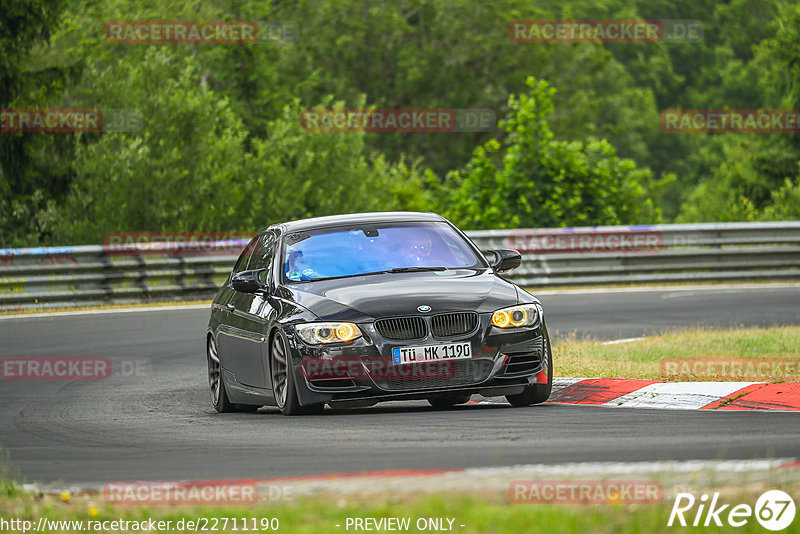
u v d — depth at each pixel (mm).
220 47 180000
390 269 35875
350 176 136000
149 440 30859
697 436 27031
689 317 63969
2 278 74250
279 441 28891
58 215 113000
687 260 86875
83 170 114875
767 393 33156
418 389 32469
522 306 33688
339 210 133250
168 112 120062
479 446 26469
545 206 103750
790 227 89188
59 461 28062
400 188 141375
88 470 26391
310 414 33750
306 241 37250
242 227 122562
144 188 116562
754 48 183625
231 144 125688
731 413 31031
